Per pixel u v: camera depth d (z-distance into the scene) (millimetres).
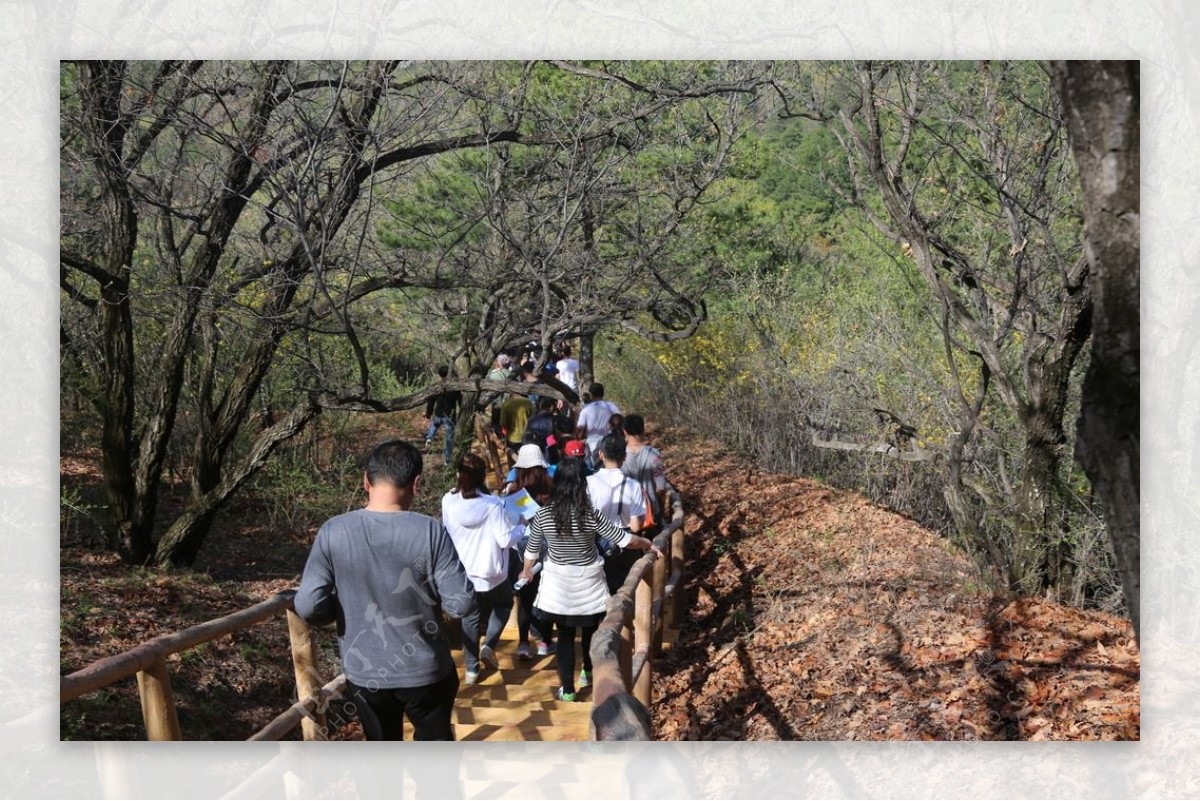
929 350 11594
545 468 8883
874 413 12297
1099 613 8172
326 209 9281
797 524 13414
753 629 9828
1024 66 8789
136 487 10375
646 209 14758
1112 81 2578
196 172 10164
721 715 8102
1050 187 8711
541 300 13156
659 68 12344
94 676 3756
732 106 13062
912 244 8539
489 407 19812
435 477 14844
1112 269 2609
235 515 13297
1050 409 8477
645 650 7363
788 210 19750
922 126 8891
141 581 9602
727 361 18984
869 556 11109
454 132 11352
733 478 17062
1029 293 8750
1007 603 8609
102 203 10039
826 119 9266
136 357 12570
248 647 8445
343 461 15750
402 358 20344
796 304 16984
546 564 7359
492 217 11062
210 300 10227
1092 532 8516
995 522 10258
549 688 7777
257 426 14078
